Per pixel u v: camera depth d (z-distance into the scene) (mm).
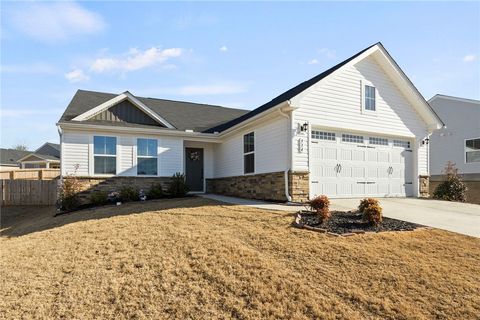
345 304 4137
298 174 10641
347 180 11961
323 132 11562
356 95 12266
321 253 5621
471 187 20672
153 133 14664
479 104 20797
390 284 4586
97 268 5543
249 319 3920
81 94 16516
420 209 10148
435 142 23438
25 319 4211
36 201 16406
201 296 4453
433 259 5477
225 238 6516
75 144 13312
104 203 12711
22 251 6898
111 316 4160
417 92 13359
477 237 6777
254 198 12703
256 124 12805
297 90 12969
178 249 6066
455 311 3963
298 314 3963
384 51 12570
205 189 16969
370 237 6512
